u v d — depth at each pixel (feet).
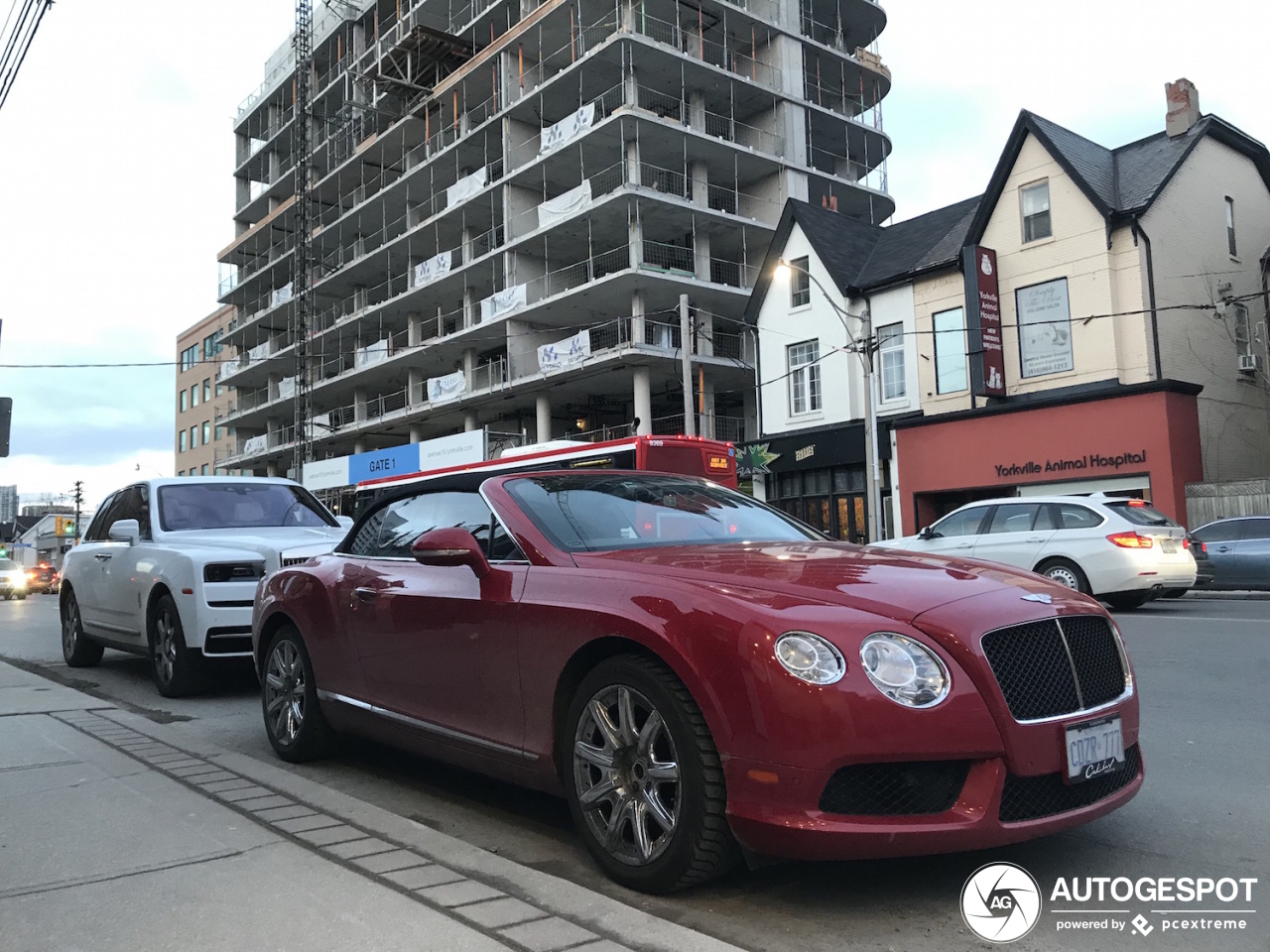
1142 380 69.26
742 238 127.03
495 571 13.07
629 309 126.31
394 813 13.83
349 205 195.72
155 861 11.35
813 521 92.17
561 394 134.51
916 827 9.31
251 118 231.91
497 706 12.64
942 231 88.89
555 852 12.62
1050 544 42.01
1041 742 9.84
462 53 157.17
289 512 29.43
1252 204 81.46
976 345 75.25
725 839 10.01
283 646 18.17
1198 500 65.46
